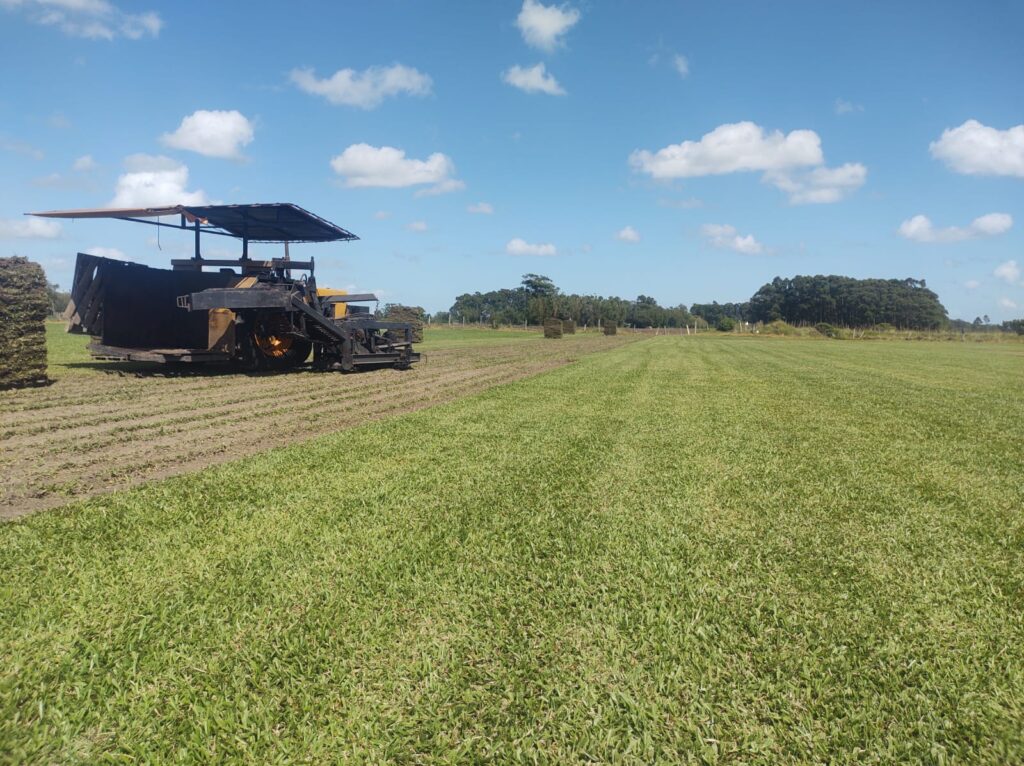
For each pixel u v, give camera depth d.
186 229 13.75
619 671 2.66
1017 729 2.34
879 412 10.78
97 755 2.10
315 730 2.24
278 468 5.83
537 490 5.31
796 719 2.37
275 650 2.73
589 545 4.08
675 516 4.74
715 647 2.86
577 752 2.18
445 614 3.09
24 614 2.97
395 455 6.48
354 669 2.62
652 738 2.26
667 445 7.41
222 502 4.75
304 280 14.40
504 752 2.16
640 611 3.18
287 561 3.67
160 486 5.16
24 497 4.87
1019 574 3.81
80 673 2.53
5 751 2.09
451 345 31.73
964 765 2.16
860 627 3.09
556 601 3.27
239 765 2.07
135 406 9.23
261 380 12.97
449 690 2.49
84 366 14.22
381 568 3.60
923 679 2.65
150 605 3.09
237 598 3.19
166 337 13.85
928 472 6.43
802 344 47.06
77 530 4.09
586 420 9.05
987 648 2.92
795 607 3.29
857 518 4.83
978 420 10.16
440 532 4.21
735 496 5.35
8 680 2.46
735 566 3.81
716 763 2.14
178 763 2.07
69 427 7.59
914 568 3.86
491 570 3.63
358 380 13.51
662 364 21.08
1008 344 57.66
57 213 12.49
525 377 15.22
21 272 10.59
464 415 9.20
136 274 13.10
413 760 2.12
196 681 2.51
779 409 10.84
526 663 2.69
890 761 2.16
